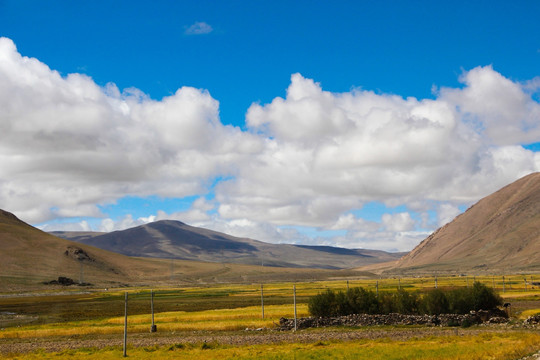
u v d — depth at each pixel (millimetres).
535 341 48938
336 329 73188
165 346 58312
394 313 81625
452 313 81812
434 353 45281
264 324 79812
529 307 101438
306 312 97125
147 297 189375
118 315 113875
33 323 101188
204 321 88375
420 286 176375
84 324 91250
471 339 55531
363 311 85062
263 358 46188
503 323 74062
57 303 165375
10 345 65750
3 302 177625
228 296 177375
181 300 161750
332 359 44406
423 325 74812
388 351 47719
